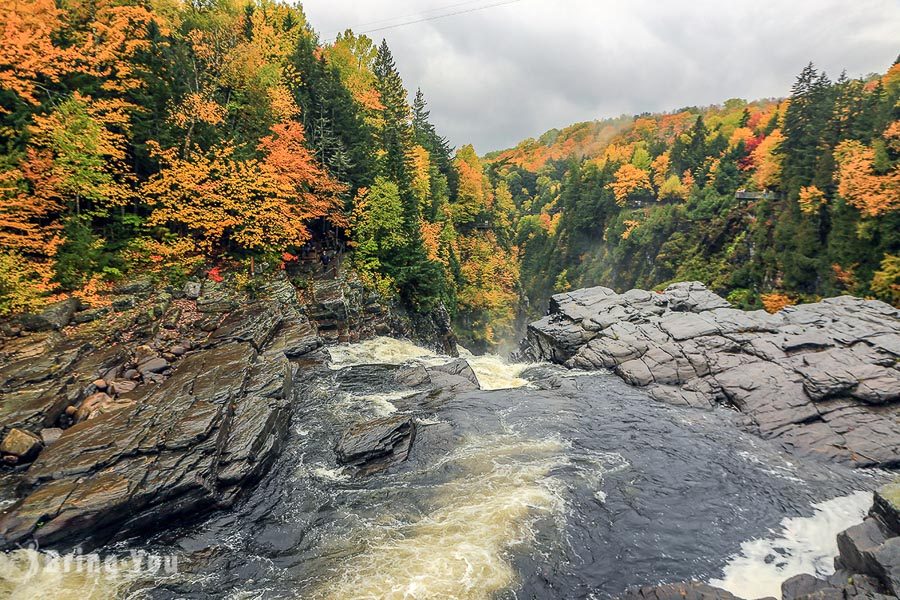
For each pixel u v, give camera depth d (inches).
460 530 500.7
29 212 807.1
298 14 2384.4
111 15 1038.4
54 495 457.1
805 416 784.3
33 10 857.5
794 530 526.9
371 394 898.7
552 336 1311.5
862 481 632.4
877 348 928.9
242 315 1021.8
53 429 580.1
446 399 896.3
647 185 4402.1
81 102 852.6
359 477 609.9
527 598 411.5
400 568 440.5
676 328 1168.8
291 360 982.4
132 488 472.7
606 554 475.5
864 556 384.2
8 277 732.0
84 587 405.7
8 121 808.9
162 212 1039.0
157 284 982.4
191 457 528.4
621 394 940.6
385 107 2336.4
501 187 4621.1
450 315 2236.7
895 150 1731.1
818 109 2324.1
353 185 1620.3
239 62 1392.7
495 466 646.5
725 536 513.7
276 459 640.4
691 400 893.8
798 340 998.4
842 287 1854.1
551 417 822.5
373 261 1512.1
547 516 531.8
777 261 2297.0
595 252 4534.9
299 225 1300.4
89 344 756.0
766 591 428.8
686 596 396.2
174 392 666.8
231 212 1170.6
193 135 1131.3
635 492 592.4
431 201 2321.6
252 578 430.3
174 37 1272.1
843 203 1866.4
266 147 1250.6
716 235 2987.2
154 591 410.0
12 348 693.9
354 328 1328.7
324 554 462.6
